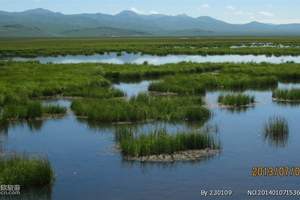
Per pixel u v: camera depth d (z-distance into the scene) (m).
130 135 20.56
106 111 26.38
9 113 26.77
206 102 32.16
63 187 14.97
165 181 15.50
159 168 16.89
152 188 14.84
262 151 19.17
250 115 27.55
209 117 26.73
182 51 93.44
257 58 79.06
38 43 152.62
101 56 89.44
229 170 16.62
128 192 14.51
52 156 18.62
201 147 19.27
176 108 27.81
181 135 19.39
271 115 27.47
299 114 27.83
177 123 25.22
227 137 21.67
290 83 44.09
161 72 51.47
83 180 15.62
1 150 19.59
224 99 31.23
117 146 20.12
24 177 14.88
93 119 26.38
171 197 14.10
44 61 74.69
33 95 35.56
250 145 20.17
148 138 18.97
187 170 16.64
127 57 84.94
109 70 51.47
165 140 18.66
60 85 38.53
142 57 84.69
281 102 32.56
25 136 22.55
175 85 37.59
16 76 44.28
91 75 46.28
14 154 18.31
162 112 26.94
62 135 22.69
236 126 24.27
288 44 133.38
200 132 21.75
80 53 94.69
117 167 17.05
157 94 36.38
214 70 55.00
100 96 34.41
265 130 22.81
